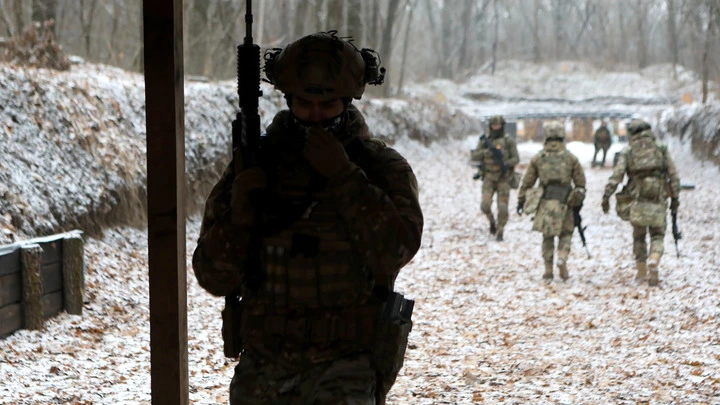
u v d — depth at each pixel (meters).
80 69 14.49
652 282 9.33
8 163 8.85
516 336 7.11
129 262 9.23
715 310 7.90
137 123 11.94
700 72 54.06
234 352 2.71
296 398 2.57
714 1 36.09
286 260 2.57
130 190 10.52
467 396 5.26
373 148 2.68
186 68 23.14
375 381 2.62
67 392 5.16
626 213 9.50
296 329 2.59
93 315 7.19
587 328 7.41
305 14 32.72
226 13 24.52
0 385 5.18
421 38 70.12
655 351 6.46
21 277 6.38
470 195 19.92
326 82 2.52
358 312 2.62
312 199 2.57
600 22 78.12
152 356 2.80
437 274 10.26
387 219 2.49
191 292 8.49
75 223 9.24
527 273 10.38
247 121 2.62
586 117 48.03
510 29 79.88
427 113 33.72
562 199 9.72
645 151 9.34
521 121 49.66
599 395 5.25
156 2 2.71
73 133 10.24
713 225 14.59
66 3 31.97
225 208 2.65
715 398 5.12
